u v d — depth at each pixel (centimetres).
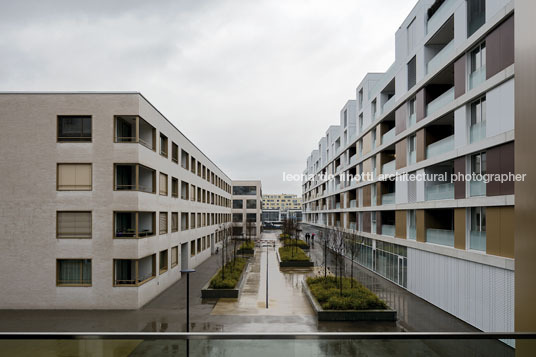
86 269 1650
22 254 1638
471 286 1362
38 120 1666
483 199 1289
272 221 12662
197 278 2431
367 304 1466
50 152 1659
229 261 2966
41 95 1670
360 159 3055
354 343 561
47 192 1652
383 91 2600
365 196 2912
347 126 3675
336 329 1307
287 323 1387
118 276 1688
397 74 2231
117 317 1492
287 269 2820
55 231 1644
